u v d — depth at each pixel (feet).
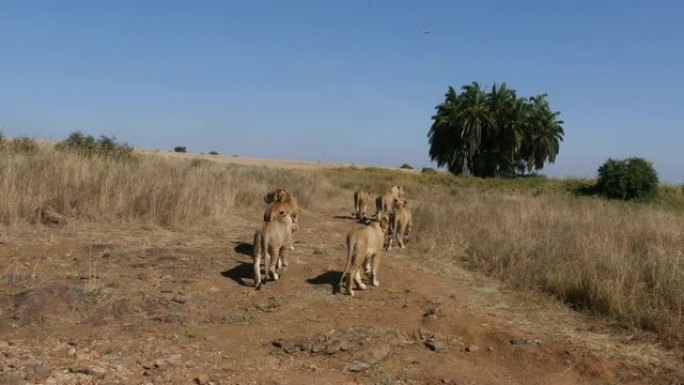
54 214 40.50
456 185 163.22
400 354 23.84
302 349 23.16
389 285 34.22
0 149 69.36
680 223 60.08
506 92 206.80
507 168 208.03
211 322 25.57
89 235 39.06
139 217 45.09
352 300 30.58
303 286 32.27
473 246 44.62
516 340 25.72
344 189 111.34
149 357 20.90
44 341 21.56
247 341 23.70
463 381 21.62
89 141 86.02
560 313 30.17
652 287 32.55
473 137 198.70
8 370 18.34
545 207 70.85
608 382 22.24
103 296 26.84
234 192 57.57
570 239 45.29
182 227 45.27
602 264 36.17
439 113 211.61
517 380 22.21
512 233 47.01
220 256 37.22
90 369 18.98
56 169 50.44
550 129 207.62
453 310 29.50
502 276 37.01
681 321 27.32
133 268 32.32
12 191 40.75
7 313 24.02
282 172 106.83
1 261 31.17
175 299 27.58
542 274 35.63
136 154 93.35
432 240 46.96
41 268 30.45
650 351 25.16
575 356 24.26
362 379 21.04
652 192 144.46
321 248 42.55
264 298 29.58
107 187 46.19
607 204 90.68
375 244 32.65
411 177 174.91
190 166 88.53
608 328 27.91
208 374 19.99
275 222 32.76
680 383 22.08
